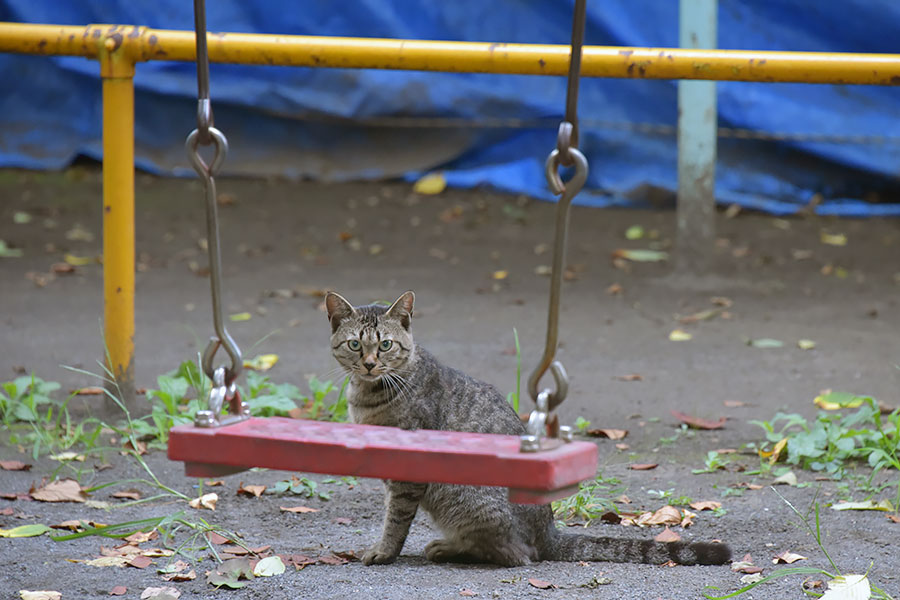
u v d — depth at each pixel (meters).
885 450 7.83
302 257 15.34
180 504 7.04
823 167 17.86
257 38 8.10
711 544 5.95
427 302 13.08
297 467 4.63
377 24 17.39
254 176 18.78
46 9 17.31
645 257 15.39
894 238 16.59
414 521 7.03
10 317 12.01
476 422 6.51
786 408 9.19
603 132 18.08
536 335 11.60
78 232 16.03
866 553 6.07
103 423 8.22
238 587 5.57
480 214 17.56
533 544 6.16
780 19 16.88
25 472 7.55
